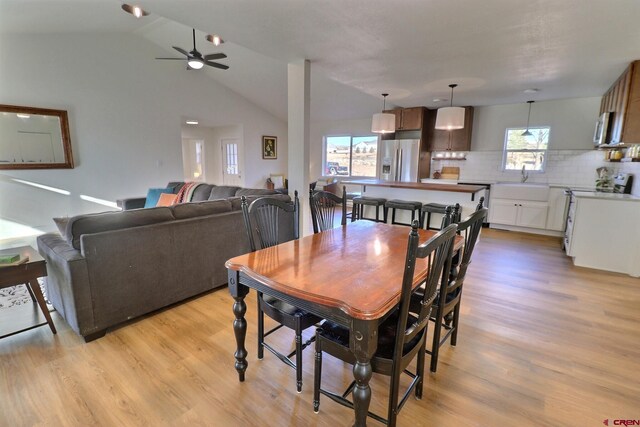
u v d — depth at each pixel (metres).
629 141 3.56
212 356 2.11
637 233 3.57
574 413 1.65
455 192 4.40
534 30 2.72
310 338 2.23
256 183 8.91
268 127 9.03
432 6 2.34
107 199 5.86
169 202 4.93
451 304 2.00
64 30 4.99
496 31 2.77
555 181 5.76
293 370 1.98
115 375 1.91
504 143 6.18
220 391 1.80
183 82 6.88
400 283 1.42
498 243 4.96
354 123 8.34
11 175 4.80
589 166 5.45
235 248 3.23
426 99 5.70
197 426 1.56
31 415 1.61
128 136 6.07
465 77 4.23
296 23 2.69
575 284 3.35
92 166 5.64
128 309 2.44
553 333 2.40
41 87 5.00
